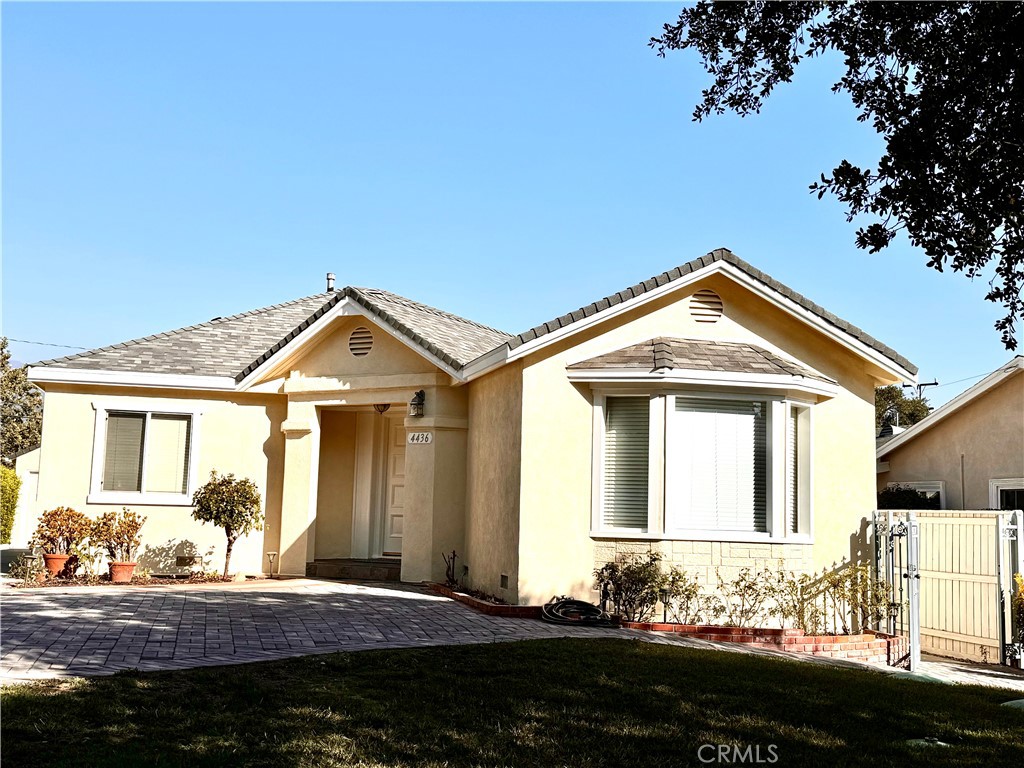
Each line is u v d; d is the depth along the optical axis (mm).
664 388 14211
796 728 8211
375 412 19500
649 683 9406
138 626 11336
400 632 11625
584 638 11812
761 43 9078
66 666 8969
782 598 14273
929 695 9969
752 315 15578
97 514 18281
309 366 18547
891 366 15328
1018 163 7742
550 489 14227
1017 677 13422
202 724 7379
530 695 8773
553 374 14461
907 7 8398
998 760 7574
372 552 19234
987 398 23562
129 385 18422
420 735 7492
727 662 10781
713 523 14258
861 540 15422
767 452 14539
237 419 18938
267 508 18859
